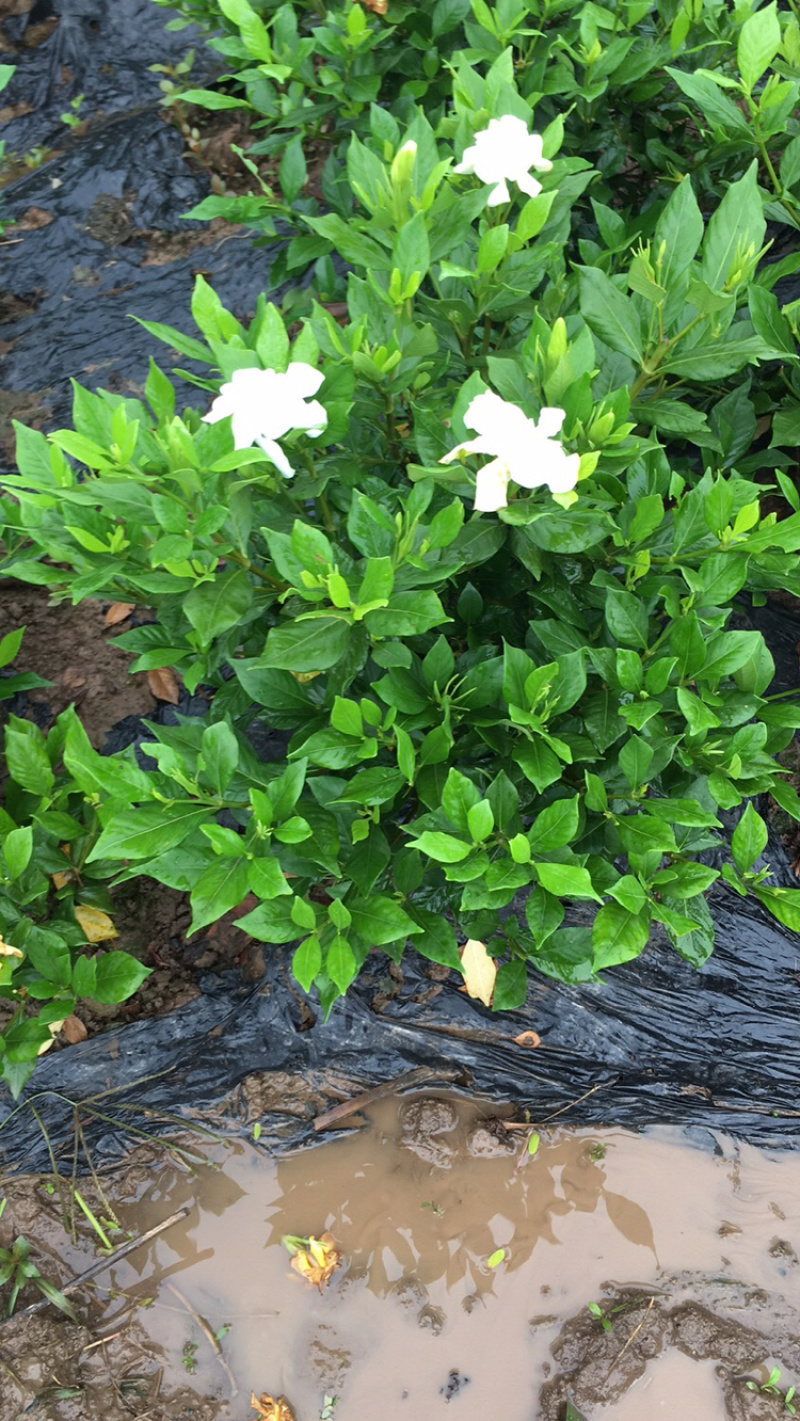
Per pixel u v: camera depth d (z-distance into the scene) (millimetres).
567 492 539
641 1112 719
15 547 759
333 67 818
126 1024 738
